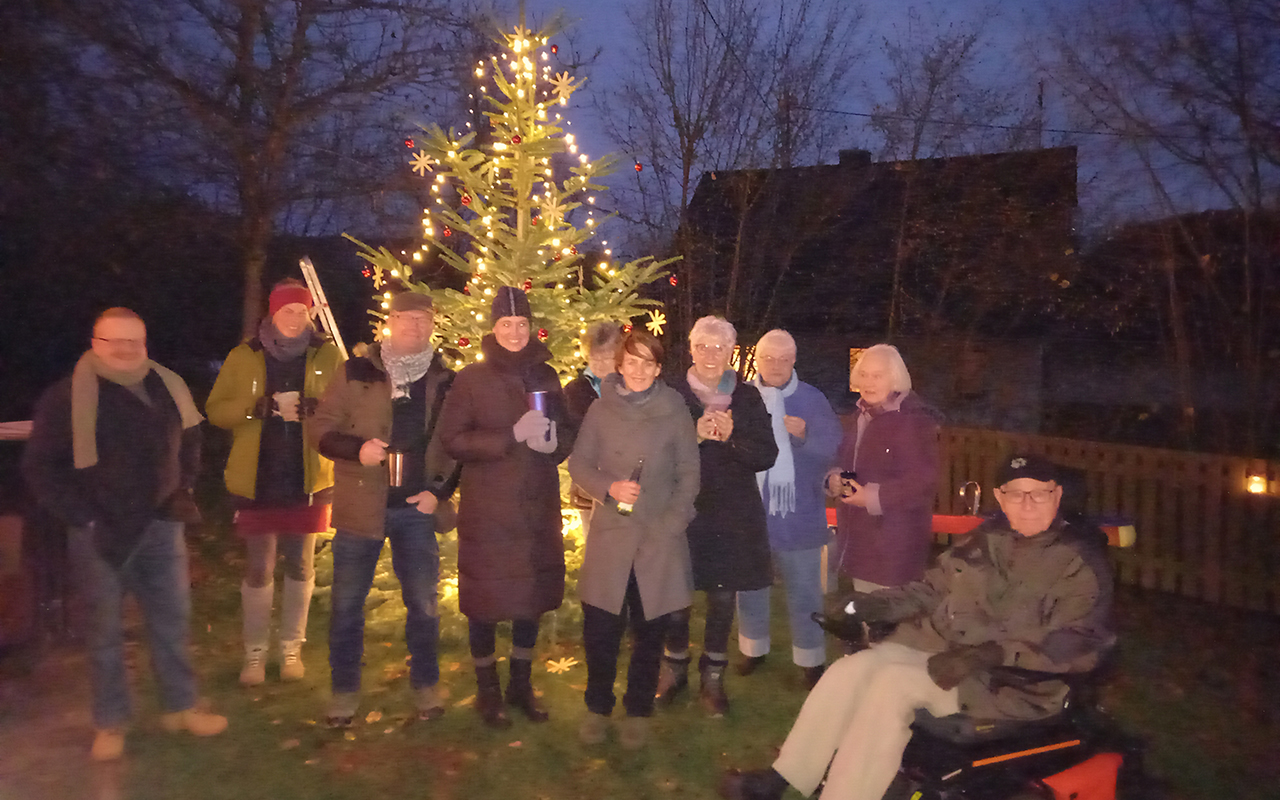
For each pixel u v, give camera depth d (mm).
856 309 16719
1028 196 14398
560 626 5055
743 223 15094
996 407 15961
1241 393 11086
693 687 4422
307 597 4438
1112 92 10398
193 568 6465
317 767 3607
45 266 12242
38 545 4848
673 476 3699
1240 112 9562
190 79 13570
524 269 4980
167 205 13938
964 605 3156
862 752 2840
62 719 3967
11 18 11180
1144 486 6625
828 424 4234
